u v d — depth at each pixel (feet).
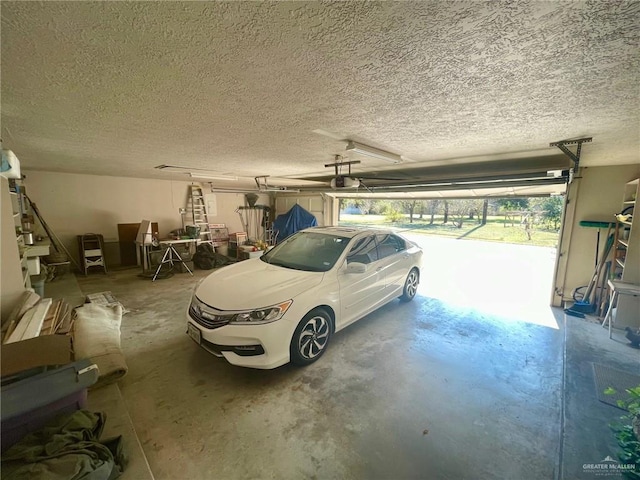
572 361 9.04
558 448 5.73
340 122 6.72
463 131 7.41
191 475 5.06
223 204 28.19
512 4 2.64
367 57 3.75
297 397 7.16
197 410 6.66
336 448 5.66
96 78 4.40
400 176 18.47
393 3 2.67
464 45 3.42
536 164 13.14
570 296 13.97
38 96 5.14
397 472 5.16
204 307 8.06
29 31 3.12
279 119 6.55
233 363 7.28
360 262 10.77
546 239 38.29
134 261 22.49
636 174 12.21
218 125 7.04
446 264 24.40
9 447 4.42
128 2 2.68
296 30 3.16
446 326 11.63
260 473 5.12
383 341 10.23
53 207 19.26
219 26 3.08
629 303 10.99
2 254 8.84
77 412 5.03
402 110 5.86
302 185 26.66
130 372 8.16
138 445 5.49
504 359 9.12
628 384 7.84
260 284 8.68
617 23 2.85
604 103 5.23
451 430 6.16
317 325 8.82
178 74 4.29
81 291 15.57
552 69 4.00
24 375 4.83
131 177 22.13
